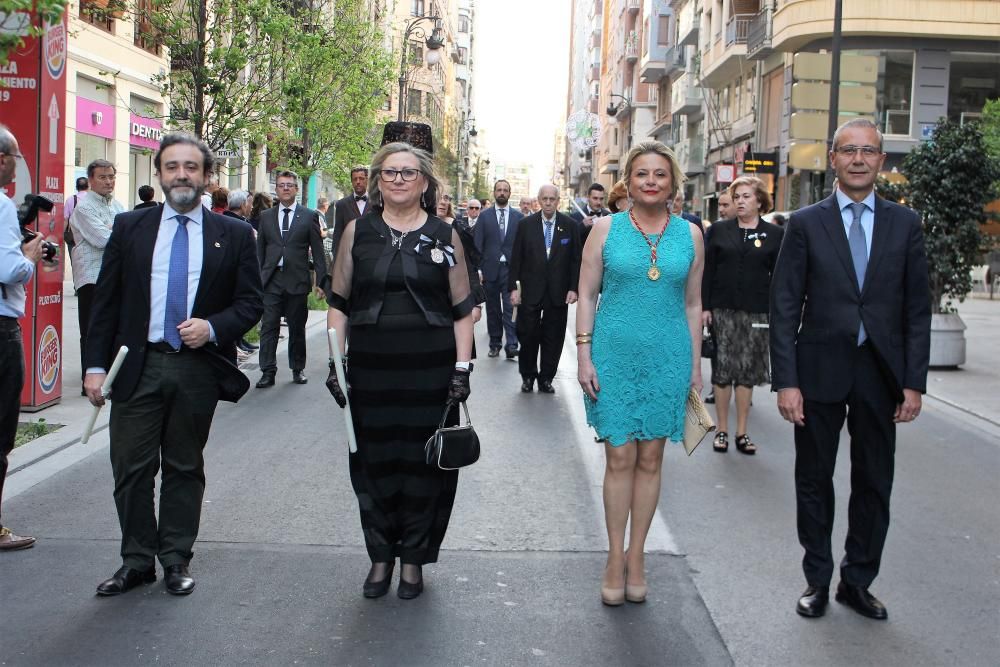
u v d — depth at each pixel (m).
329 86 21.53
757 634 4.39
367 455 4.73
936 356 12.96
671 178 4.59
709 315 8.14
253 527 5.78
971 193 12.84
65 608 4.53
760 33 31.36
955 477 7.40
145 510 4.78
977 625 4.54
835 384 4.54
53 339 8.98
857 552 4.68
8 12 6.56
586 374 4.68
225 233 4.82
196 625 4.37
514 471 7.27
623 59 74.06
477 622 4.46
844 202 4.60
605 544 5.59
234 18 14.39
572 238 10.66
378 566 4.77
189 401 4.74
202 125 14.27
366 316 4.64
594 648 4.21
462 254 4.80
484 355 13.97
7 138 4.85
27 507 6.07
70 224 9.16
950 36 27.44
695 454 8.00
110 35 22.33
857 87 15.86
